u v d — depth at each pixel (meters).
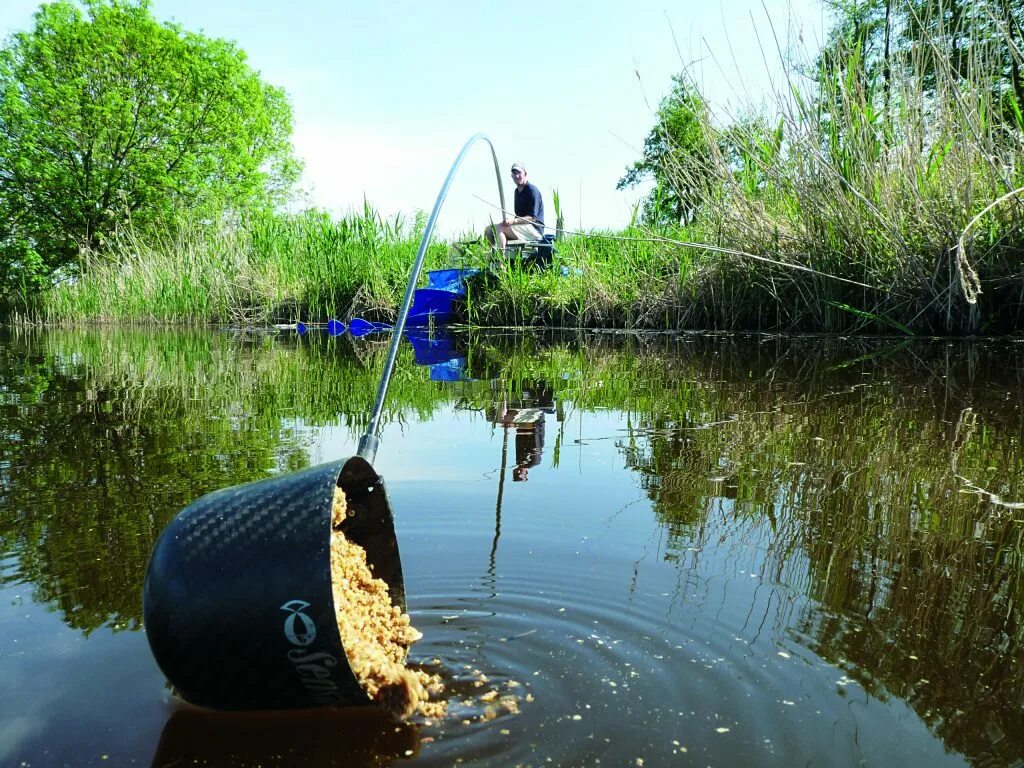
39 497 2.56
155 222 27.31
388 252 13.55
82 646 1.57
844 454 2.85
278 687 1.33
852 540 1.99
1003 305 6.14
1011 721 1.23
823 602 1.65
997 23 5.54
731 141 8.05
